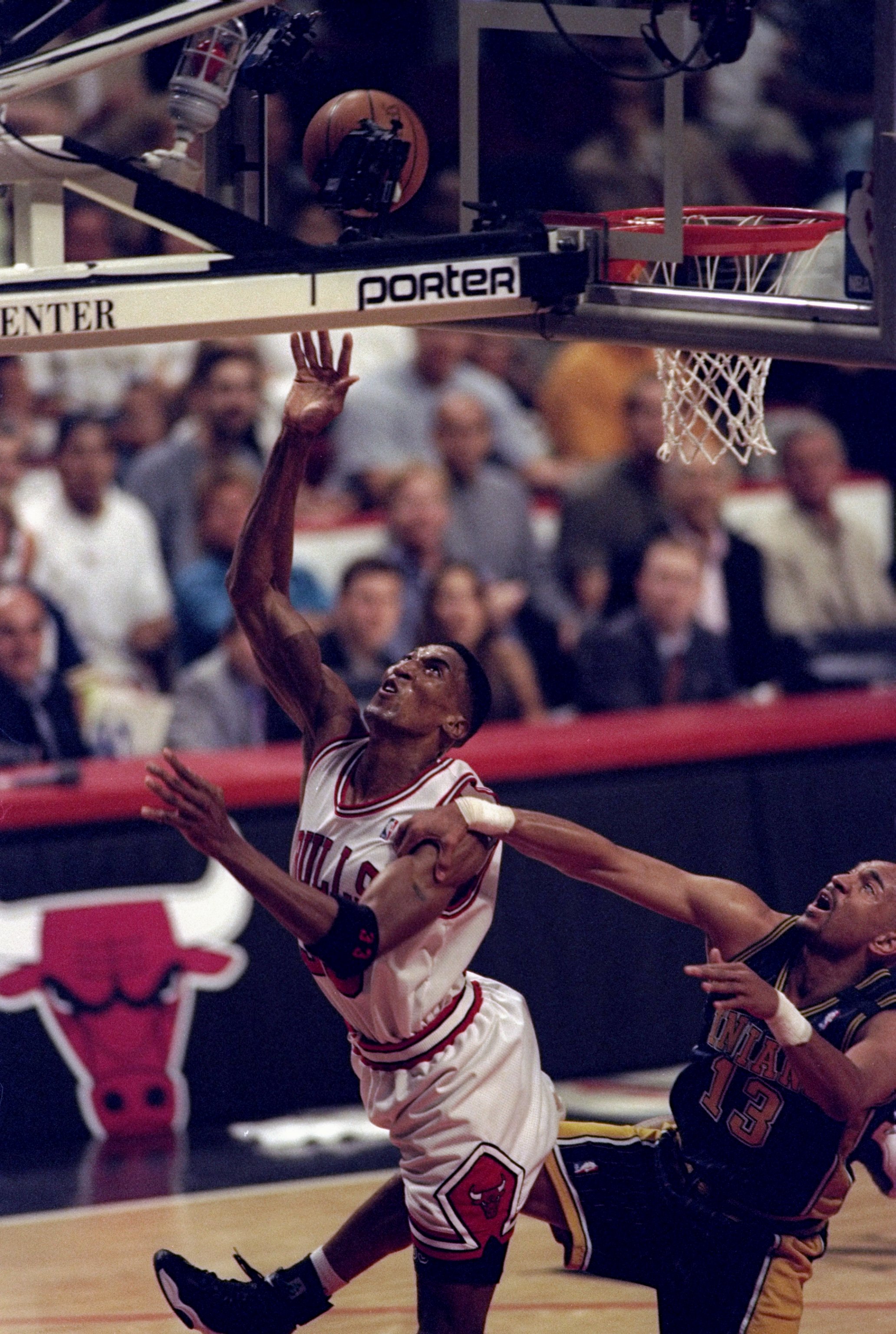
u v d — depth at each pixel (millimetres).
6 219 17609
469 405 21781
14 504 20156
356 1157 16516
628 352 24016
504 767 18219
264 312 9977
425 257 10453
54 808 16906
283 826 17453
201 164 11289
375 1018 9406
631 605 22047
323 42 22891
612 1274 10180
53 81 10461
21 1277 13383
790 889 19391
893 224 11180
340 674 20375
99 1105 16906
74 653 19500
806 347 11203
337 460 22500
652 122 23719
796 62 25578
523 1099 9695
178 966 17219
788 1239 9750
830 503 23375
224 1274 13422
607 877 9680
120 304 9781
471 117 11445
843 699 21062
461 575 20734
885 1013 9516
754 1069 9719
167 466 21156
